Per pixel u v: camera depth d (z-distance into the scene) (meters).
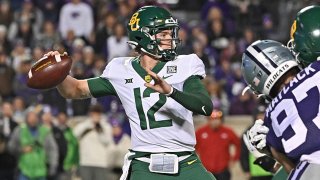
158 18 15.62
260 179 27.77
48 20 46.66
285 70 13.40
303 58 13.20
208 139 31.08
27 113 35.28
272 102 13.00
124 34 43.34
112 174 34.16
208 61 41.28
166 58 15.70
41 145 35.12
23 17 46.59
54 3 48.50
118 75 16.03
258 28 46.03
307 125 12.53
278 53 13.51
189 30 46.12
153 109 15.66
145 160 15.83
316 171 12.49
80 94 16.39
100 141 34.03
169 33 15.71
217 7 47.41
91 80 16.36
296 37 13.20
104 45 43.75
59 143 34.75
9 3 49.22
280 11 48.25
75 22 46.22
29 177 34.91
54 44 43.16
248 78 13.84
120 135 34.22
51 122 35.41
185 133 15.73
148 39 15.65
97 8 47.31
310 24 13.01
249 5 46.78
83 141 34.12
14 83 40.59
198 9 51.56
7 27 46.31
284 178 16.56
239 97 39.19
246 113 39.03
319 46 12.96
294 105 12.65
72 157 34.62
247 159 28.39
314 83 12.67
